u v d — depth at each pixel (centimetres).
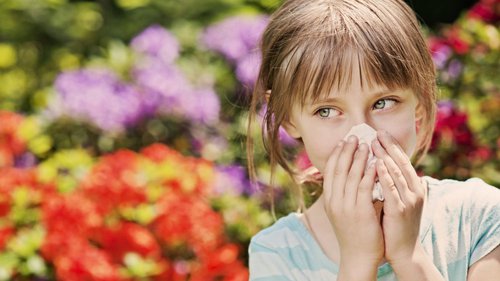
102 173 338
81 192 336
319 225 194
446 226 187
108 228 313
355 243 173
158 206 326
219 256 306
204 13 622
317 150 177
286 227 198
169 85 446
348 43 172
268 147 213
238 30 482
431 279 171
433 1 746
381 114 174
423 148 237
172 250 317
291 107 181
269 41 195
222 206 358
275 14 196
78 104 444
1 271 309
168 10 637
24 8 673
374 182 173
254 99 208
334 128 175
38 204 346
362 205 172
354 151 172
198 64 490
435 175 336
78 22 687
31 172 358
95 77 457
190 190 352
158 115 446
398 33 177
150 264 303
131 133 450
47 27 679
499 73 381
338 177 173
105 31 664
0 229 319
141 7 646
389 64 171
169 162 360
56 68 629
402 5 186
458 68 379
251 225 352
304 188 259
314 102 174
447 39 384
